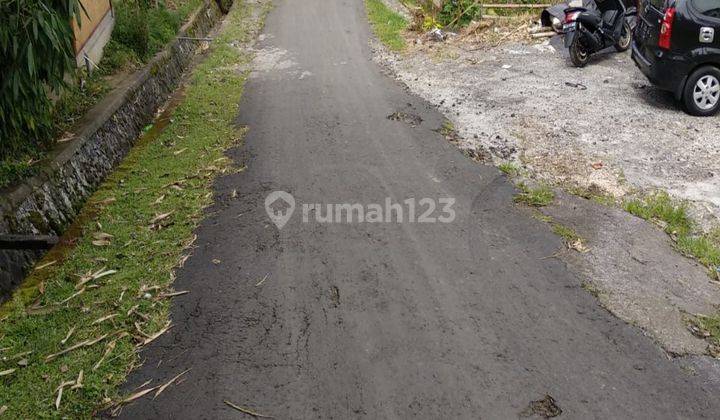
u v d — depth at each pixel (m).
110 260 4.74
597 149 6.51
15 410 3.33
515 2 12.74
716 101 7.12
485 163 6.30
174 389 3.47
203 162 6.54
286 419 3.24
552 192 5.66
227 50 11.31
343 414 3.26
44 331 3.97
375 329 3.91
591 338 3.79
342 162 6.44
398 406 3.30
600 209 5.34
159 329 3.96
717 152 6.32
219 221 5.30
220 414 3.29
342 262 4.65
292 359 3.67
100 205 5.64
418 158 6.47
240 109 8.24
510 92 8.43
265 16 14.08
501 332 3.85
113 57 8.39
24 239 4.28
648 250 4.73
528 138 6.86
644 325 3.90
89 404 3.38
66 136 6.05
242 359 3.69
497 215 5.27
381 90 8.87
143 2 10.56
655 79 7.40
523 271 4.47
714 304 4.11
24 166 5.14
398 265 4.59
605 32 9.30
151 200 5.71
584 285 4.30
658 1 7.46
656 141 6.63
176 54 10.24
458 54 10.46
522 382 3.45
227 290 4.34
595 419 3.20
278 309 4.13
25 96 5.12
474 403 3.31
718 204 5.35
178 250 4.86
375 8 14.24
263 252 4.81
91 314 4.12
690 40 6.96
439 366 3.58
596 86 8.47
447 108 7.96
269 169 6.32
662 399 3.33
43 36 4.95
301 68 10.16
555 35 10.85
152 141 7.22
